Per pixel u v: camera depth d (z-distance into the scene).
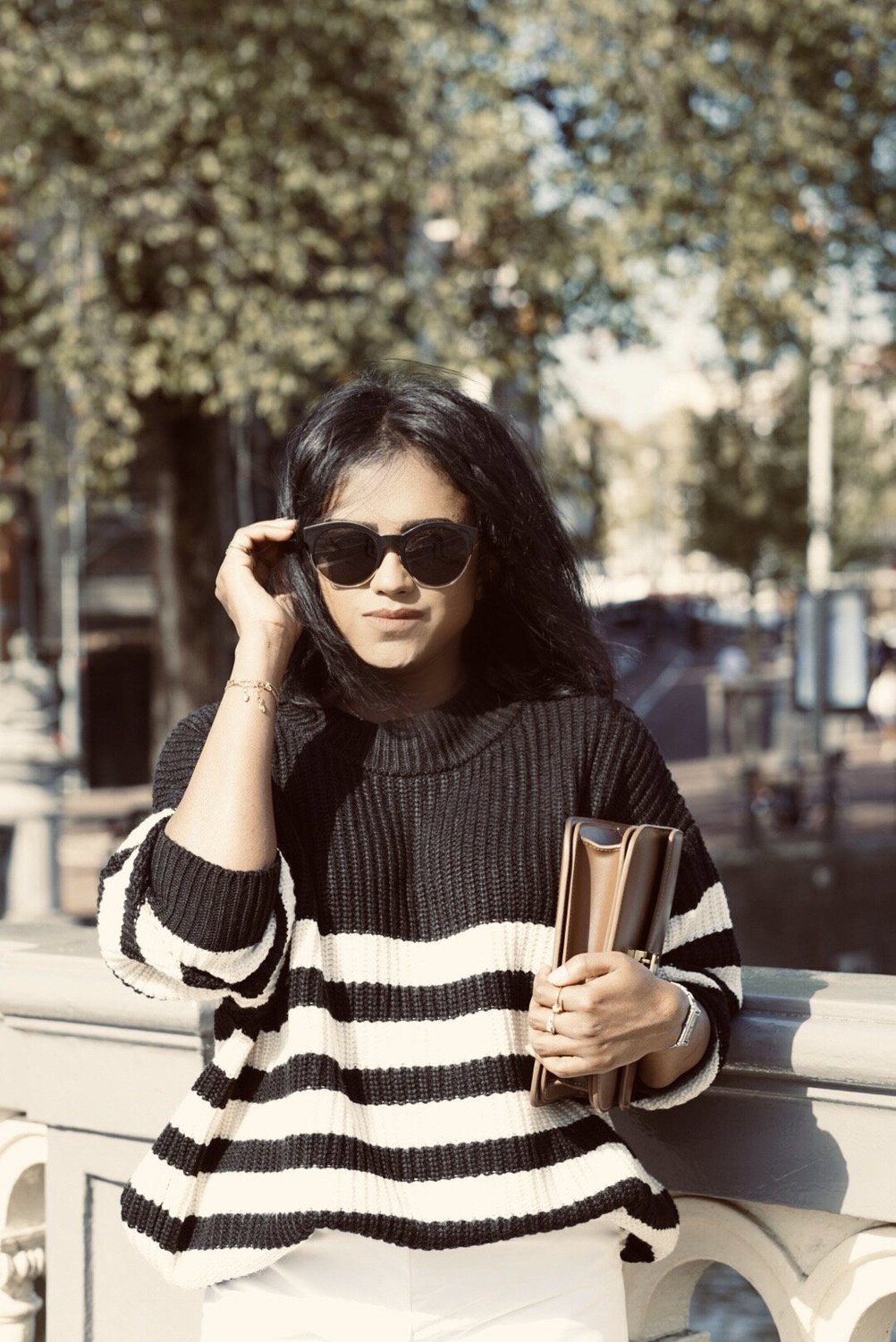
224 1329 1.68
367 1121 1.64
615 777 1.76
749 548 21.70
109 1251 2.33
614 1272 1.70
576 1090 1.64
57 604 20.36
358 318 10.16
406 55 10.02
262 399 10.22
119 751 21.33
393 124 10.55
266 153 10.02
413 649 1.72
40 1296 2.91
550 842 1.70
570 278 10.46
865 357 12.67
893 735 24.88
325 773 1.74
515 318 10.86
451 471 1.73
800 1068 1.84
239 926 1.58
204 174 10.11
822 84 10.81
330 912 1.68
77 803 19.12
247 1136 1.67
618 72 9.85
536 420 10.77
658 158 9.94
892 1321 1.93
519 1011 1.66
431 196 10.43
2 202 11.45
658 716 30.67
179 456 12.40
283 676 1.82
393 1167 1.62
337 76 10.48
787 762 16.77
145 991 1.67
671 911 1.74
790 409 21.31
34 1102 2.38
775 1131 1.91
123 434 11.59
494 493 1.74
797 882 13.73
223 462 12.70
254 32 10.20
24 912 8.99
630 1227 1.69
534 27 9.87
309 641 1.82
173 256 10.77
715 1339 4.38
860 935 12.97
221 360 10.23
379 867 1.69
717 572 25.30
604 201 10.40
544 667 1.83
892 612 42.16
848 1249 1.90
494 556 1.80
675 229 10.14
